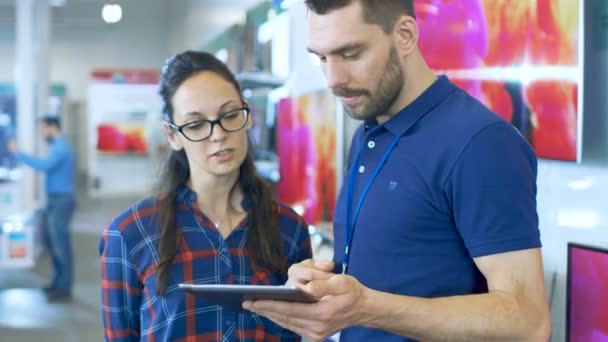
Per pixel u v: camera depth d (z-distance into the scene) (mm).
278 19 4820
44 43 8641
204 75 1632
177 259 1627
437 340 1228
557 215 1971
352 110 1399
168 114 1677
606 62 1772
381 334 1423
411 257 1365
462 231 1304
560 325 1957
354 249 1460
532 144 1935
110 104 14398
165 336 1605
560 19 1802
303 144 4023
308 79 4012
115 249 1663
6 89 12758
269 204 1755
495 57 2074
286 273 1759
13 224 7289
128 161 14594
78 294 6652
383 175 1426
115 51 15734
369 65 1320
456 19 2268
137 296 1677
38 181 8469
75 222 11414
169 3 14938
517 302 1217
